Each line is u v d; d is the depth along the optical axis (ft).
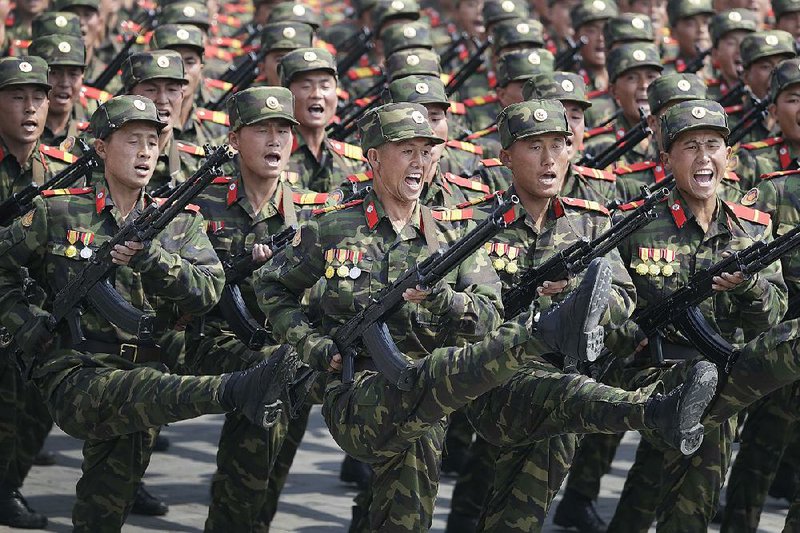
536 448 114.01
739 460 134.00
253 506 124.57
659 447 119.96
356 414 108.78
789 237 113.50
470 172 163.84
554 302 121.19
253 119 132.16
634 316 124.67
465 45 239.91
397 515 107.65
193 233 119.55
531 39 198.39
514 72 171.12
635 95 174.50
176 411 108.58
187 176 151.12
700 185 123.44
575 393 108.88
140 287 118.32
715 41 198.80
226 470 124.36
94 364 114.93
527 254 122.11
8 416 136.77
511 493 114.73
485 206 124.16
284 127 133.69
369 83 215.72
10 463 137.28
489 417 114.83
